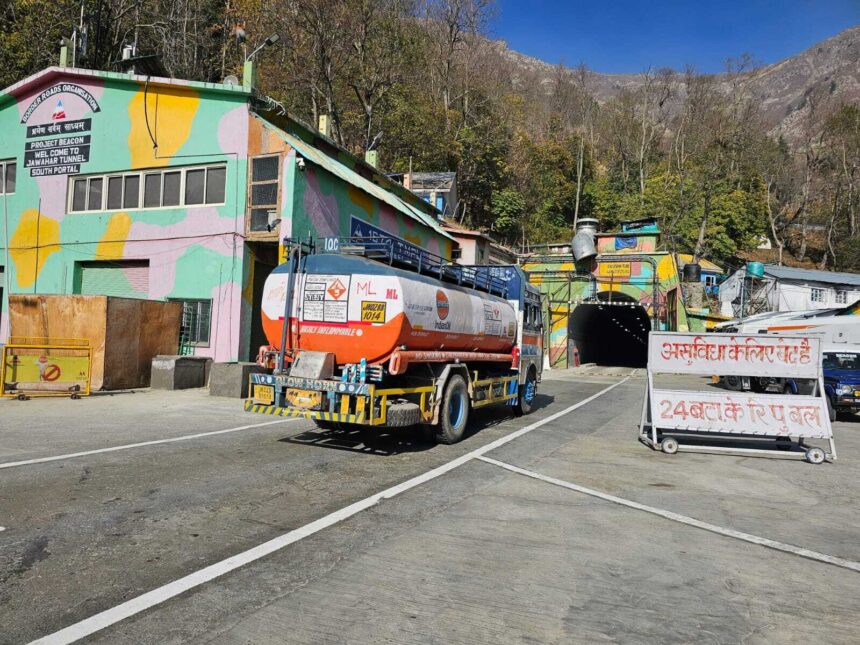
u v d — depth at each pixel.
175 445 8.18
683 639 3.26
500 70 51.75
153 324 15.70
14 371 12.98
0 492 5.60
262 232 16.12
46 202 18.70
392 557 4.32
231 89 16.22
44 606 3.39
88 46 28.56
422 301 8.35
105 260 17.94
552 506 5.83
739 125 65.44
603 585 3.96
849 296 43.06
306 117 34.59
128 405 12.30
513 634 3.24
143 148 17.48
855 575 4.32
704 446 9.52
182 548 4.36
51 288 18.50
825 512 6.06
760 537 5.13
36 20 27.31
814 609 3.71
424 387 8.57
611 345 52.41
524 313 12.65
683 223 55.16
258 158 16.25
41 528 4.67
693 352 9.63
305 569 4.05
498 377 11.27
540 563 4.31
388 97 37.22
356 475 6.83
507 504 5.83
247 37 33.38
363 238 8.59
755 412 9.20
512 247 49.56
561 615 3.49
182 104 17.05
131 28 31.34
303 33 32.38
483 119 45.50
